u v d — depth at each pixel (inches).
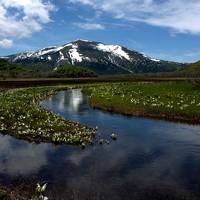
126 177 781.3
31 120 1384.1
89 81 5570.9
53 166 847.1
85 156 940.6
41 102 2335.1
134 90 2728.8
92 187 720.3
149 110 1743.4
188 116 1619.1
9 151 976.3
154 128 1376.7
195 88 2691.9
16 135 1155.3
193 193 701.9
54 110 1900.8
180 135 1245.1
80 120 1555.1
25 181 745.0
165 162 898.7
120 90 2770.7
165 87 2861.7
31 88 3639.3
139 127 1396.4
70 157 927.7
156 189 717.9
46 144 1056.8
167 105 1796.3
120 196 680.4
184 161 911.0
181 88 2738.7
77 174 793.6
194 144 1103.0
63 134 1155.3
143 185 738.2
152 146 1069.8
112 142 1112.8
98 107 2033.7
